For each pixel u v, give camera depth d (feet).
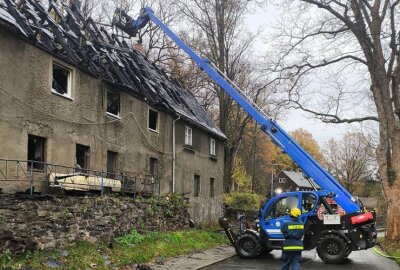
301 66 66.39
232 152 117.60
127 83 61.36
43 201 35.47
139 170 64.23
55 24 50.37
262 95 110.32
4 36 40.88
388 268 43.52
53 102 46.96
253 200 118.01
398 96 64.34
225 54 110.83
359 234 46.50
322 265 45.52
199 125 84.12
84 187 45.21
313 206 48.24
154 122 71.20
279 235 48.96
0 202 31.89
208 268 41.22
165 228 58.13
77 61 50.19
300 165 51.49
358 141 255.09
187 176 80.28
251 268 41.91
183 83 126.72
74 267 33.22
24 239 31.78
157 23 66.64
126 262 38.68
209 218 88.79
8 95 40.96
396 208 61.46
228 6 109.60
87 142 52.44
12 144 41.16
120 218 46.39
